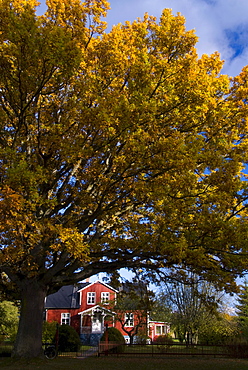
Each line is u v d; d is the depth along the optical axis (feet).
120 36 40.60
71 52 32.17
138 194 37.42
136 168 37.70
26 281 41.47
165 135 37.55
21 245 33.65
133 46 40.88
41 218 37.50
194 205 39.37
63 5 39.63
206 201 36.73
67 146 34.81
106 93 36.91
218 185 35.94
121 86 41.45
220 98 44.19
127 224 45.01
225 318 97.91
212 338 92.12
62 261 40.34
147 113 34.17
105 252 42.06
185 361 52.85
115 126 34.37
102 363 45.39
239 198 36.14
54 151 38.11
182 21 39.32
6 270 39.60
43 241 34.27
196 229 36.52
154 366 44.86
